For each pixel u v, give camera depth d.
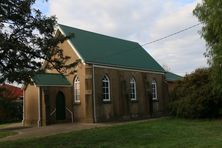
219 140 18.47
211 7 26.06
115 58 38.91
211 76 28.39
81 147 18.00
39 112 33.22
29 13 17.70
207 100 31.11
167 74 50.78
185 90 32.94
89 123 32.97
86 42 37.38
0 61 17.16
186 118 32.28
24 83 17.80
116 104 37.03
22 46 17.08
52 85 33.94
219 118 31.48
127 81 39.22
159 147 16.94
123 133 22.50
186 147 16.64
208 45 27.83
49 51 18.55
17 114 43.31
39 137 22.72
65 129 27.72
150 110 42.41
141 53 45.97
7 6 17.11
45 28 18.20
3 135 26.00
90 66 34.16
